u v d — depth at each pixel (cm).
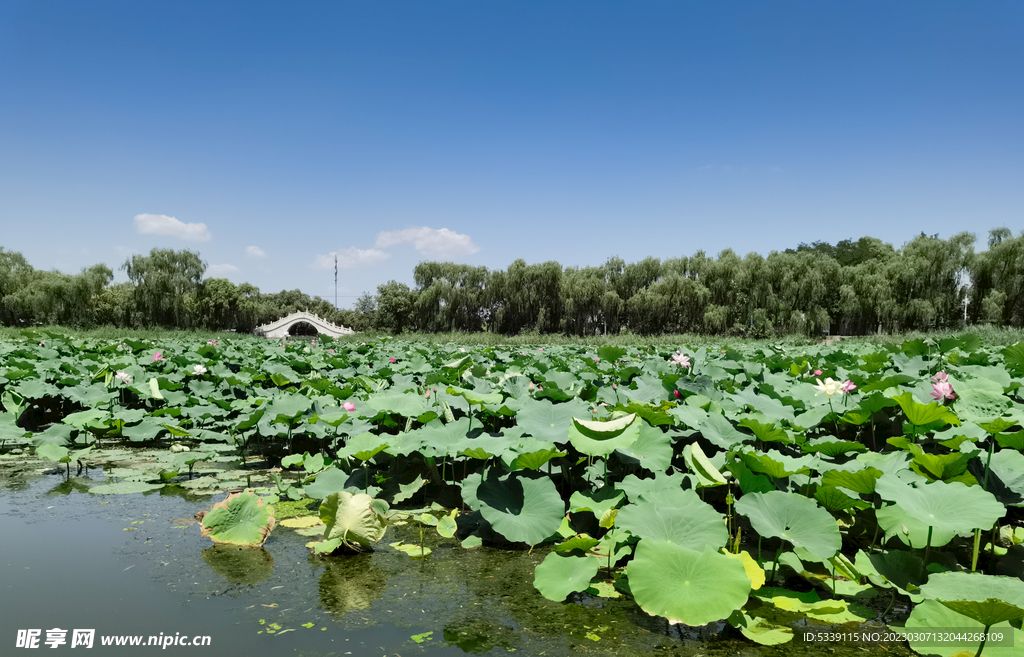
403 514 450
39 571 339
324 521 375
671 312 5241
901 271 4538
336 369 1078
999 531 365
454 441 450
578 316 5553
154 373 939
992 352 1238
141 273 5125
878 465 374
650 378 651
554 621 286
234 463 609
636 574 278
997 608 215
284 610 296
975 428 396
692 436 473
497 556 372
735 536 383
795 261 4966
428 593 317
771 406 537
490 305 5856
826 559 300
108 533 402
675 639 271
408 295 6469
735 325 4925
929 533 278
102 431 647
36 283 5300
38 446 558
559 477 487
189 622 281
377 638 269
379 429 604
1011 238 4141
